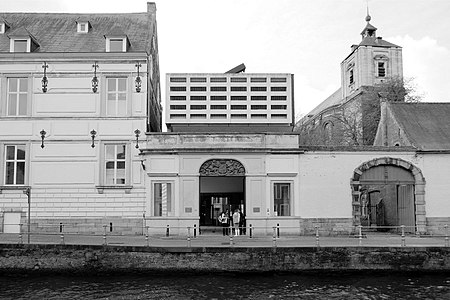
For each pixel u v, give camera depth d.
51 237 23.28
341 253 19.20
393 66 62.78
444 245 20.12
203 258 19.05
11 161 26.12
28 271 19.27
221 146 25.58
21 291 16.70
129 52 26.31
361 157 25.66
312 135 57.16
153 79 31.17
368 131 50.28
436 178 25.62
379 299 15.74
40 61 26.41
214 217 29.48
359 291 16.78
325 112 61.88
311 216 25.31
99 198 25.69
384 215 30.64
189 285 17.53
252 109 26.67
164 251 19.11
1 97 26.27
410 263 19.27
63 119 26.17
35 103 26.27
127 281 18.20
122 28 29.28
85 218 25.58
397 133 28.70
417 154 25.69
